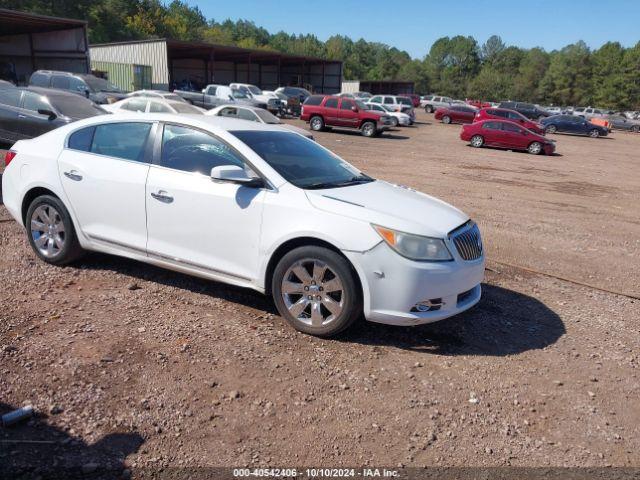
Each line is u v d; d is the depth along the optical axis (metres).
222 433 2.88
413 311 3.80
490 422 3.14
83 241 4.88
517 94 117.50
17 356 3.47
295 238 3.93
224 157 4.31
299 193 4.02
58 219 5.02
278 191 4.05
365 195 4.22
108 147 4.78
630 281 6.16
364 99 41.16
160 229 4.45
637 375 3.84
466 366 3.78
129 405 3.05
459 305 4.04
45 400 3.04
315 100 26.84
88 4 62.84
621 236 8.52
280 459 2.71
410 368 3.69
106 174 4.64
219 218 4.17
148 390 3.20
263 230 4.02
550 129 37.62
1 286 4.56
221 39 111.12
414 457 2.80
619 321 4.85
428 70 132.75
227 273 4.25
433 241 3.79
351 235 3.75
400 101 39.81
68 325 3.94
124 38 69.00
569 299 5.36
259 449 2.78
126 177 4.55
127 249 4.67
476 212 9.69
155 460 2.64
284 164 4.34
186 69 52.38
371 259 3.72
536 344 4.23
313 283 3.95
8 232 6.10
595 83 105.19
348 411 3.15
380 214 3.85
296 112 34.72
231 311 4.38
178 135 4.51
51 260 5.08
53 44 31.55
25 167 5.11
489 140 23.56
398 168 15.23
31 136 11.26
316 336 4.03
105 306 4.32
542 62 119.31
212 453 2.72
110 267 5.18
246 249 4.12
